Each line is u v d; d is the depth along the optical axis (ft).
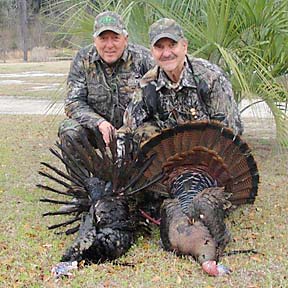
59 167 17.97
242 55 17.10
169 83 11.65
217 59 16.99
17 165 18.25
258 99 18.94
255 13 16.83
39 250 10.85
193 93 11.68
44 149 21.12
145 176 10.97
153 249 10.64
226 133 10.84
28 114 31.76
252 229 11.87
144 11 17.76
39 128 26.37
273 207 13.39
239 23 16.98
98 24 12.83
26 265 10.23
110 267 10.03
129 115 11.98
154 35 11.22
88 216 10.48
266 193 14.66
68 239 11.36
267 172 17.33
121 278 9.66
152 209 11.46
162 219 10.57
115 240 10.21
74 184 11.36
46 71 64.03
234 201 11.29
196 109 11.76
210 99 11.76
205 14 17.42
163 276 9.66
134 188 10.80
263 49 17.62
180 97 11.72
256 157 19.47
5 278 9.77
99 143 11.06
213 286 9.30
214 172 11.04
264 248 10.84
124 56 13.07
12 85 48.98
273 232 11.71
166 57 11.27
